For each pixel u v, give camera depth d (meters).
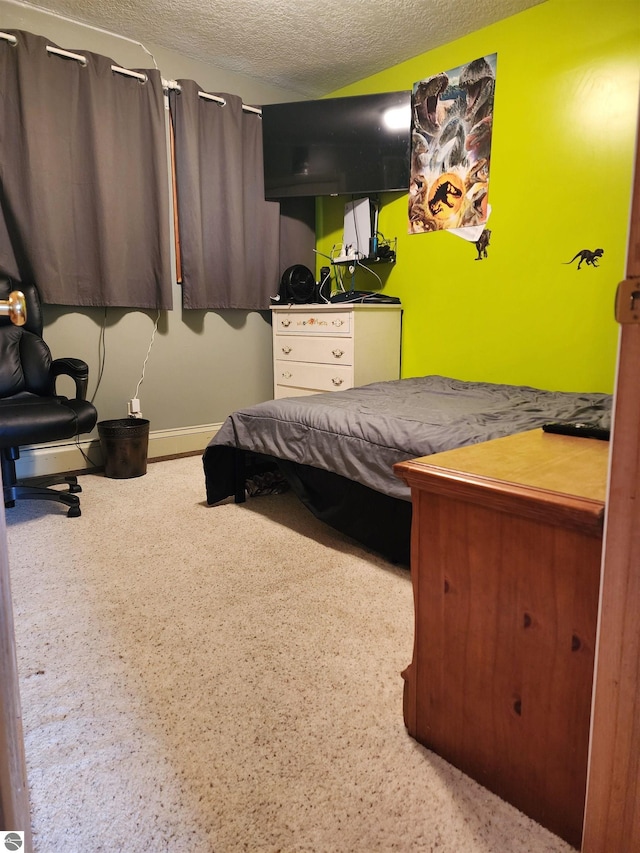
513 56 2.73
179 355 3.37
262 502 2.56
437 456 1.06
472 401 2.21
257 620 1.50
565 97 2.57
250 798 0.93
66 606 1.58
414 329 3.39
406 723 1.08
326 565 1.86
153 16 2.74
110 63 2.78
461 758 0.99
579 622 0.79
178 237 3.21
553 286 2.73
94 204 2.83
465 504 0.92
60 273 2.77
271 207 3.56
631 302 0.57
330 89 3.65
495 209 2.90
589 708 0.79
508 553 0.87
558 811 0.85
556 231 2.68
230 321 3.57
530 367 2.87
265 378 3.80
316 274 3.93
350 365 3.14
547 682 0.84
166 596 1.64
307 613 1.54
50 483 2.62
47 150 2.66
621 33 2.36
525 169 2.76
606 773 0.67
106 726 1.10
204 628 1.46
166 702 1.17
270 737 1.07
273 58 3.21
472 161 2.96
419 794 0.94
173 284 3.27
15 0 2.60
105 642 1.40
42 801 0.92
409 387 2.64
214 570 1.82
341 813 0.90
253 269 3.54
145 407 3.28
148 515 2.37
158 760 1.01
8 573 0.58
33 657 1.33
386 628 1.46
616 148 2.44
